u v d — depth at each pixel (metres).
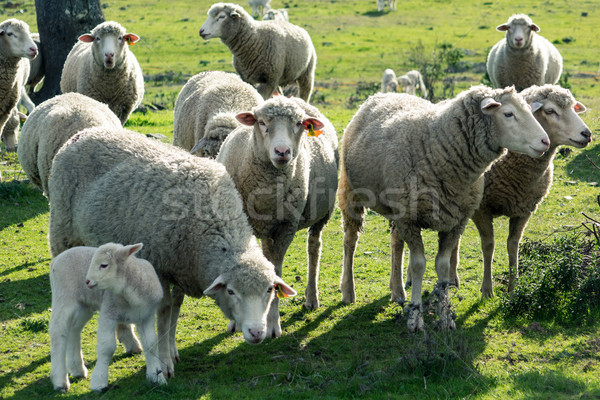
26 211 12.05
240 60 15.48
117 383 6.40
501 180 8.03
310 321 8.14
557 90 7.90
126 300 6.00
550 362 6.72
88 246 6.73
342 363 6.85
